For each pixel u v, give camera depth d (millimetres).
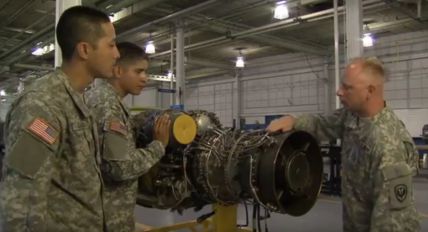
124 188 1676
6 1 7426
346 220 1631
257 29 8938
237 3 7980
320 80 13328
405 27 10648
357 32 5934
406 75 11477
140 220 4738
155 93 18344
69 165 1247
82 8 1324
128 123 1692
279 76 14664
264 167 1894
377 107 1507
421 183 7965
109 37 1354
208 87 17781
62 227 1227
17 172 1089
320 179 2043
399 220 1331
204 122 2266
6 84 16219
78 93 1302
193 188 2221
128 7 7695
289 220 4781
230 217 2900
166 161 2215
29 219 1077
